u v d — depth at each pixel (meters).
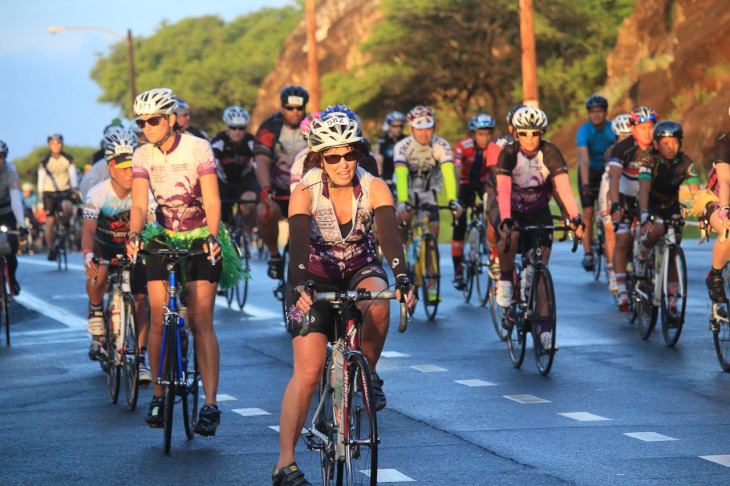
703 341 22.94
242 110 34.91
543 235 20.39
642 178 22.59
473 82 123.50
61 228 48.91
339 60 158.62
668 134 22.31
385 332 12.46
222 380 19.91
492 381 19.27
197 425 15.08
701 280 33.59
